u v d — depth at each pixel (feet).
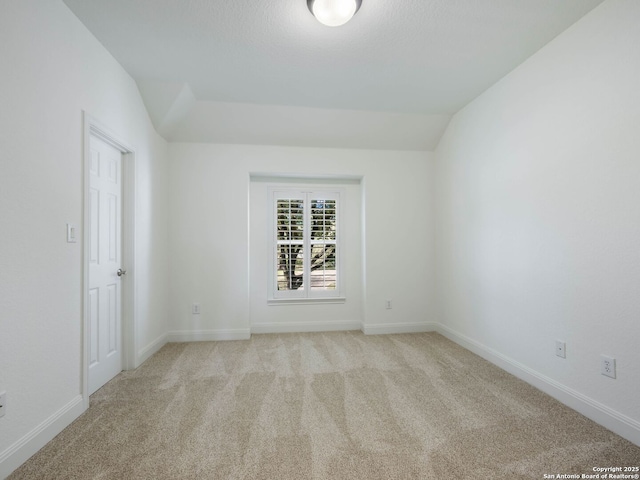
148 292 9.05
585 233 5.81
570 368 6.15
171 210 10.65
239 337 10.79
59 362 5.32
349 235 12.18
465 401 6.38
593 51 5.61
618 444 4.97
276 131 10.59
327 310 12.03
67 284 5.53
